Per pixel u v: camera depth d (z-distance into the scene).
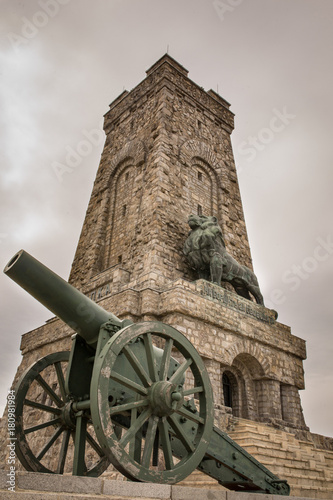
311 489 13.48
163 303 18.09
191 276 22.78
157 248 21.91
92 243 27.27
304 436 20.00
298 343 23.09
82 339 8.92
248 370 21.00
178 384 8.12
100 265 26.19
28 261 8.12
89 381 8.82
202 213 26.55
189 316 17.84
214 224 22.55
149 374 7.96
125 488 5.87
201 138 30.00
